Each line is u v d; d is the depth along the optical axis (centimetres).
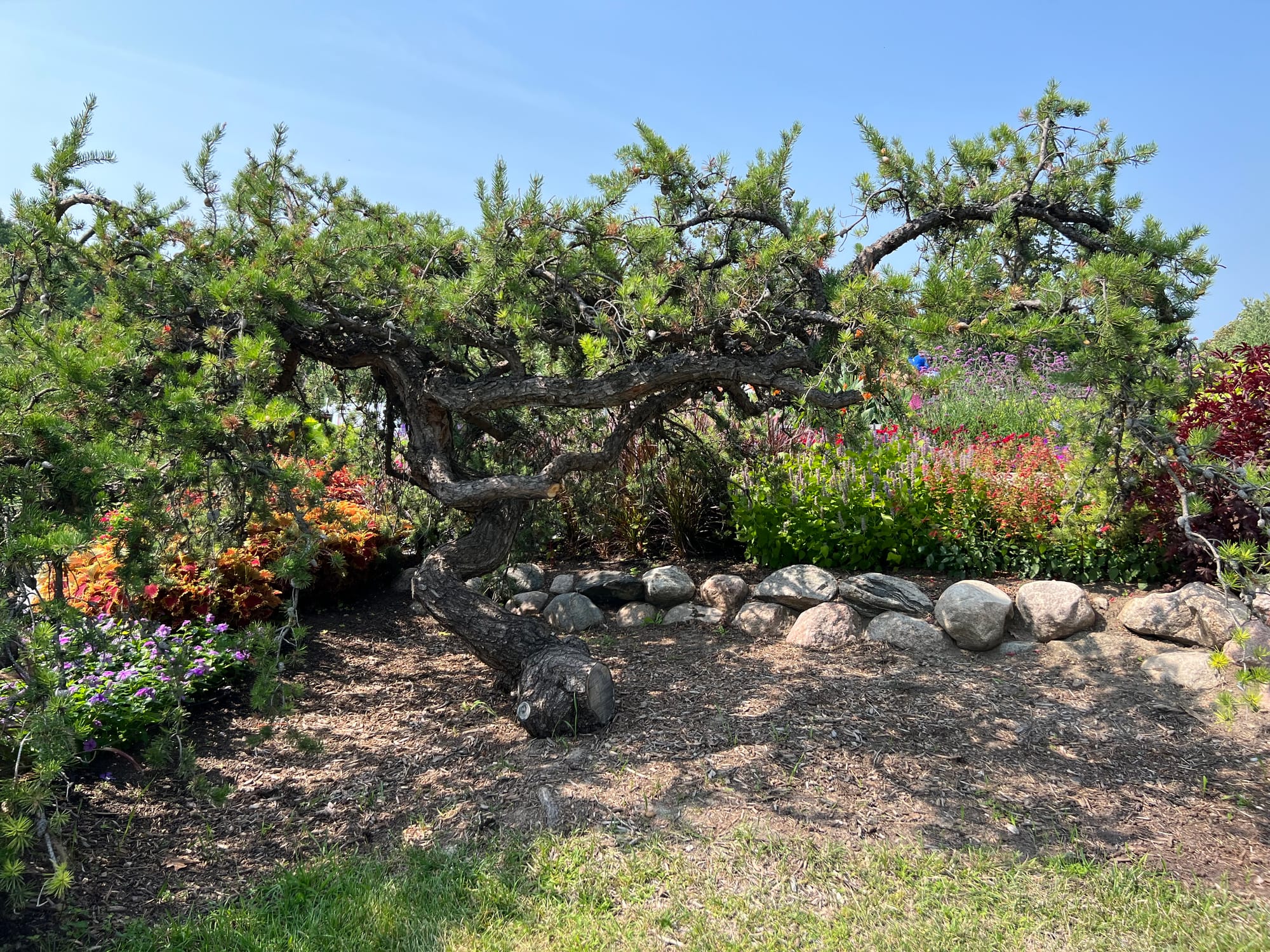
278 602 616
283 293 418
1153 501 550
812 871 330
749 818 362
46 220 424
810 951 290
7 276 471
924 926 300
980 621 537
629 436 507
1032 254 495
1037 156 495
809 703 469
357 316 483
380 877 334
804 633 569
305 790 410
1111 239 422
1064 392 919
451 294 436
